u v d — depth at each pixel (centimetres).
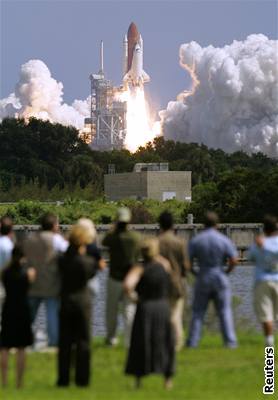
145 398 5103
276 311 6719
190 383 5762
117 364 6309
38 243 6519
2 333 5522
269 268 6656
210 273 6812
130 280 5294
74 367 5703
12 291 5512
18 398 5034
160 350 5341
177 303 6619
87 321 5438
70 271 5406
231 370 6159
